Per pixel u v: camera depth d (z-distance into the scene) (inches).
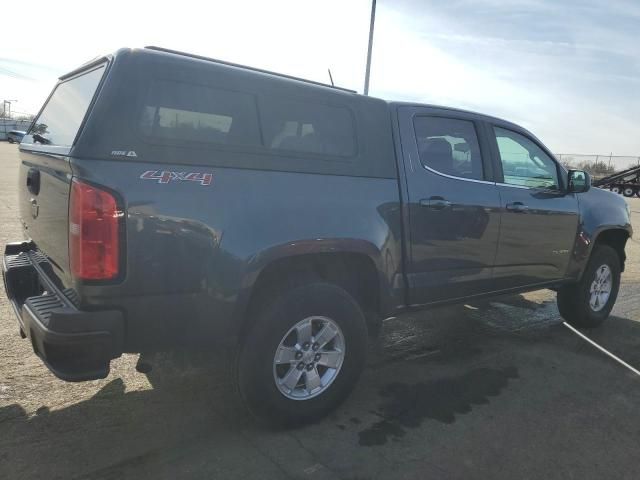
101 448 109.6
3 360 146.0
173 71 101.3
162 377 143.6
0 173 711.1
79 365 94.0
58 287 107.2
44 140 123.6
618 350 189.2
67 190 96.2
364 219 125.5
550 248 182.9
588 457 116.7
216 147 105.0
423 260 142.2
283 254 110.7
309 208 115.6
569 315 210.7
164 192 97.3
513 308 239.6
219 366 150.6
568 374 164.4
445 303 152.9
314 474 105.1
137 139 96.0
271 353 113.6
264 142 112.5
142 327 98.5
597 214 201.8
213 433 118.0
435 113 150.2
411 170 138.9
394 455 113.4
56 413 122.0
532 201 173.2
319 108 123.3
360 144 130.0
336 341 125.6
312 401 122.0
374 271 131.1
